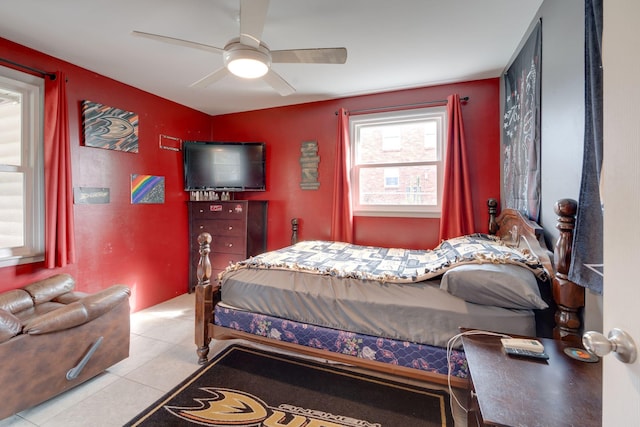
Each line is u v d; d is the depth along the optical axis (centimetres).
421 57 266
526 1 193
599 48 117
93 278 291
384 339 180
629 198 56
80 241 280
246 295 217
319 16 206
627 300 56
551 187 186
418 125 348
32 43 239
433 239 337
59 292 242
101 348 206
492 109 310
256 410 175
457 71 295
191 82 318
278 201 405
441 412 174
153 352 244
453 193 316
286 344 205
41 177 253
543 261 170
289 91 250
